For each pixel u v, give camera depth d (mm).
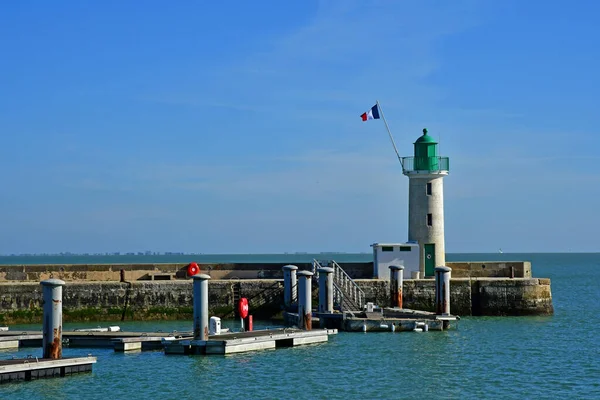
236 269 66938
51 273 64062
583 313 70750
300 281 49719
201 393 35844
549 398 35812
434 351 46406
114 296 60625
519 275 68312
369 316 54719
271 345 46094
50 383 36906
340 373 40031
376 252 65812
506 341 50688
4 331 50094
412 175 67438
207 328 44000
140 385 36969
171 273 66250
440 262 67562
